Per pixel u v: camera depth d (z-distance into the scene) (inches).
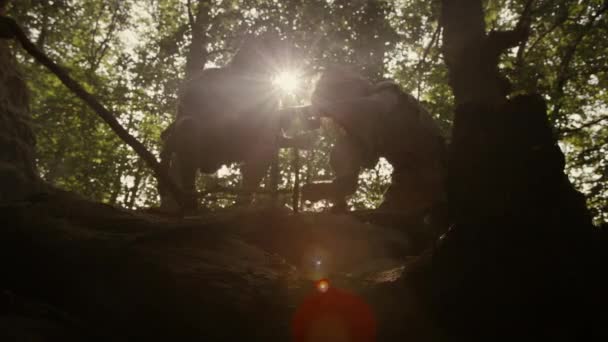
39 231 211.9
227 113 339.3
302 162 755.4
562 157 187.3
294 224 288.2
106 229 227.3
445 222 305.4
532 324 166.6
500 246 170.7
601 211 786.2
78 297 201.8
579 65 870.4
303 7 841.5
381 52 850.8
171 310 186.4
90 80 1024.9
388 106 353.7
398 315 175.3
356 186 356.2
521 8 823.7
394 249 304.7
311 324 179.3
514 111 193.9
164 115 1037.2
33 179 565.6
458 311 171.0
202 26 892.6
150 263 195.9
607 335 160.9
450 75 419.5
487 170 189.8
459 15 423.8
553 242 170.2
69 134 1020.5
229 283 190.9
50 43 1165.1
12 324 167.3
